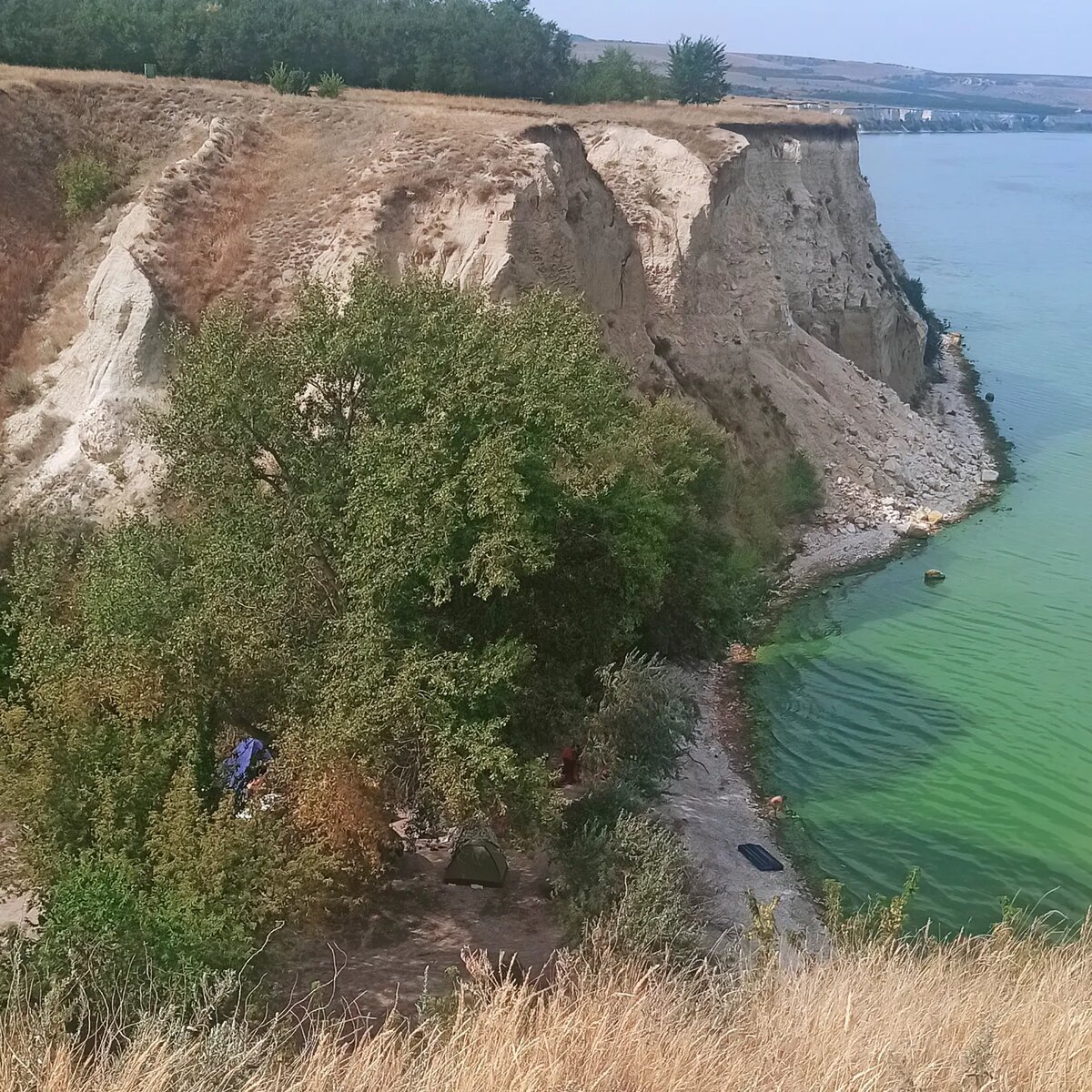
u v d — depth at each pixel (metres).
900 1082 8.29
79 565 22.09
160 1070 8.61
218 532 19.25
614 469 22.09
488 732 17.36
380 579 17.45
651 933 16.56
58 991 10.34
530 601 20.53
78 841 15.73
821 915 22.56
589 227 40.34
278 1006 14.93
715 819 26.22
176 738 17.00
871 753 29.89
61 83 39.97
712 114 59.09
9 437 31.73
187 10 52.09
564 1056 8.73
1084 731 31.19
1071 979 11.79
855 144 68.31
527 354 19.28
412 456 17.94
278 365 20.62
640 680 23.70
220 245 35.16
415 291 21.38
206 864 14.72
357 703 16.91
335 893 18.12
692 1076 8.52
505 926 19.66
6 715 16.78
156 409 29.08
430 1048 9.13
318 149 38.94
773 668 34.84
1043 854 25.33
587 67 72.06
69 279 35.00
